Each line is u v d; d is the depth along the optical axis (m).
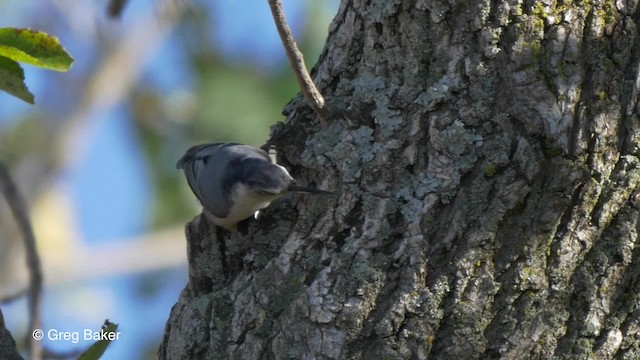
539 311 7.46
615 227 7.55
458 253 7.55
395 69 8.30
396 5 8.29
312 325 7.63
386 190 7.94
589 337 7.45
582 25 7.78
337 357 7.52
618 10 7.82
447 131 7.83
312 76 9.27
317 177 8.66
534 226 7.52
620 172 7.57
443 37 8.11
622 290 7.54
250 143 14.72
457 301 7.46
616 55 7.77
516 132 7.70
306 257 8.05
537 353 7.42
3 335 6.51
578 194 7.52
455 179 7.71
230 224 8.93
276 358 7.70
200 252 9.06
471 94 7.87
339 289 7.64
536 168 7.57
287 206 8.91
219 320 8.31
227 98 14.89
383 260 7.67
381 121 8.12
